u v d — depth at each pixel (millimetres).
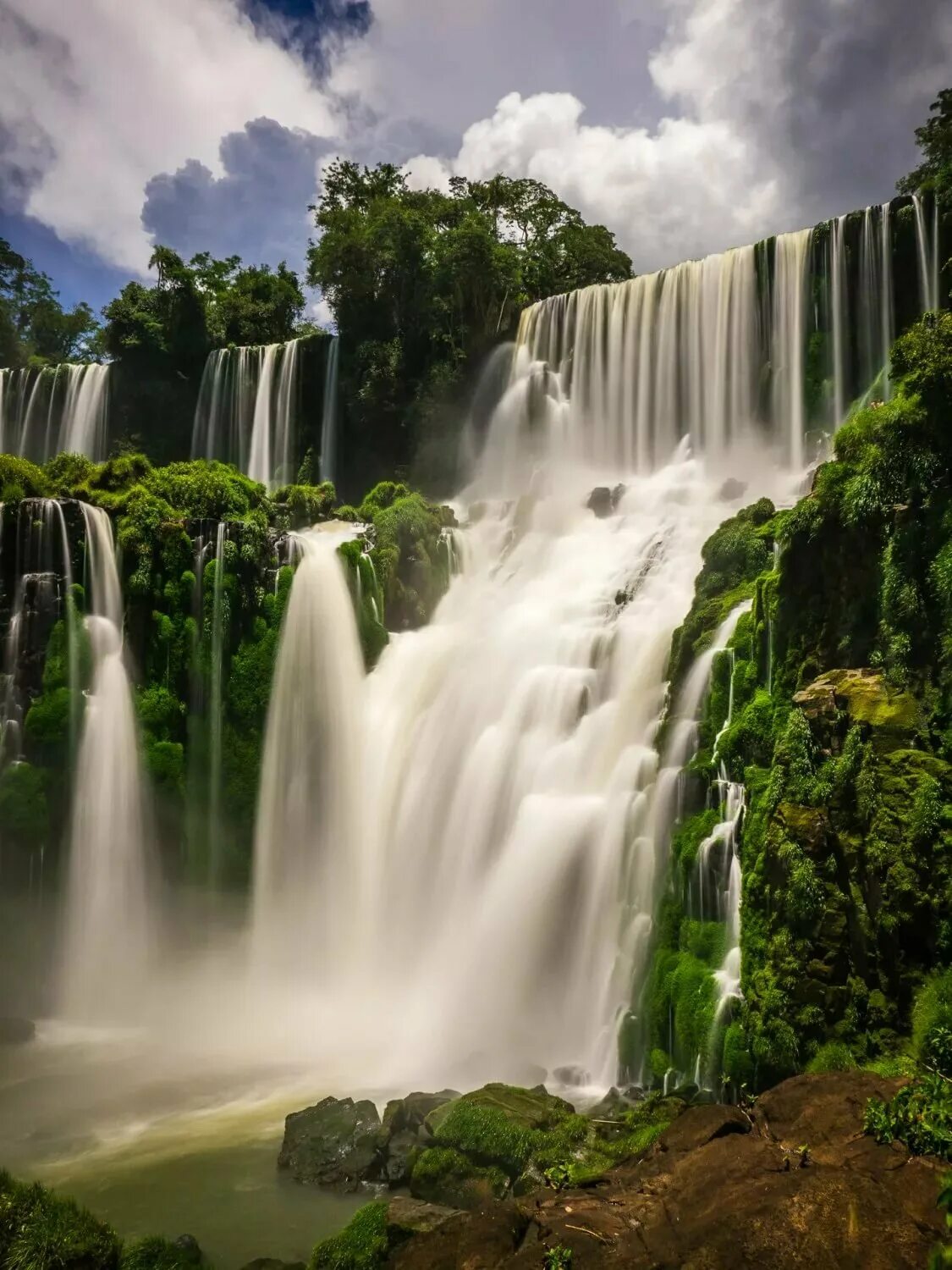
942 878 13617
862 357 33906
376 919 26703
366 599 31797
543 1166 13727
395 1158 15414
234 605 29156
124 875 26766
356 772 29594
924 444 16000
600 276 55969
